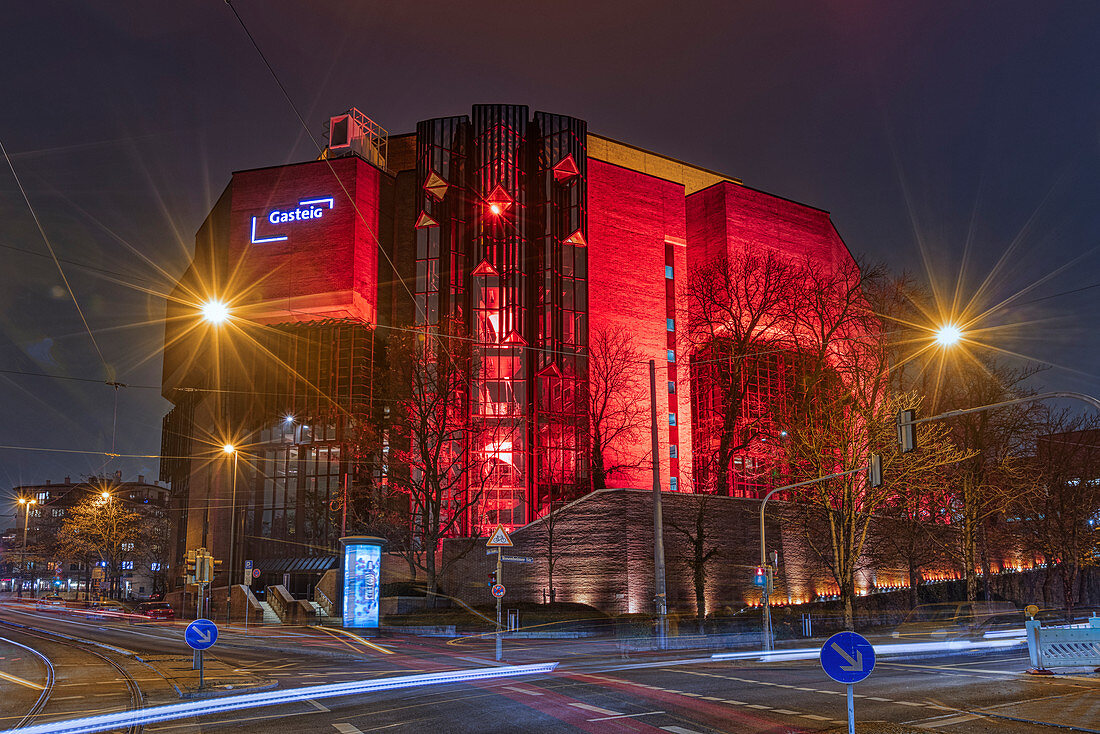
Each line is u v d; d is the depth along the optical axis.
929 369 45.22
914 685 18.98
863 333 44.03
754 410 51.00
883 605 45.34
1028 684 18.98
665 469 59.53
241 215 60.88
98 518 76.81
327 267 58.56
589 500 42.84
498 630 26.62
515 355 56.22
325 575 50.06
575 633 36.72
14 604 79.31
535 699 16.36
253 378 60.28
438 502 44.28
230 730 12.87
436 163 58.94
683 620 36.66
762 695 17.16
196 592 57.06
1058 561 60.22
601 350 54.91
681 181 74.31
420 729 12.92
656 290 62.56
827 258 68.75
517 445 54.31
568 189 59.56
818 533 44.44
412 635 39.38
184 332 72.94
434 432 45.75
